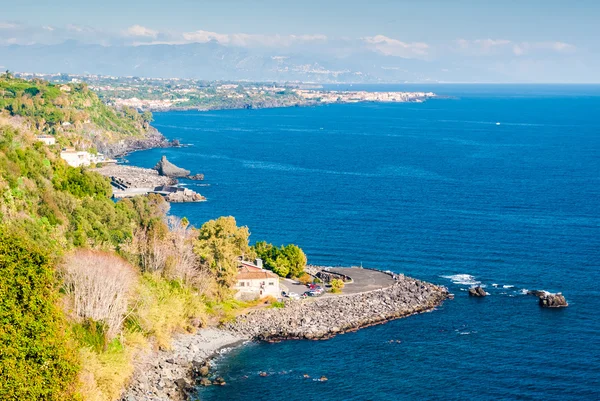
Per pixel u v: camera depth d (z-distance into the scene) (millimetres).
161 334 155375
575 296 195000
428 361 153125
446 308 185375
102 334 138000
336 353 157125
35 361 101875
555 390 140375
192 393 137500
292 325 171625
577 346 161250
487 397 137250
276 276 189625
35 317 104938
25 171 198500
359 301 186625
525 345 161625
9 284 104188
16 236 112562
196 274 183000
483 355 156250
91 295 142750
